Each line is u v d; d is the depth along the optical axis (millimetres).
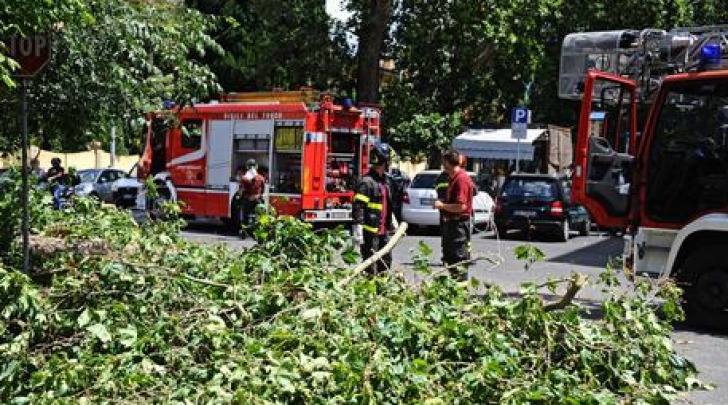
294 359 4668
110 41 9273
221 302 5770
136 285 6219
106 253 8312
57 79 9422
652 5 35719
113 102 9719
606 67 11844
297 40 31766
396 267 7129
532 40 32375
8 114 9984
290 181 20312
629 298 5832
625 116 11672
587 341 5379
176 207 9594
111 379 4652
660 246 10555
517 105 37781
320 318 5285
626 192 10984
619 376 5219
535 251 6828
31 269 8219
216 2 36344
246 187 19562
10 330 5570
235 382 4492
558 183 21875
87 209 10594
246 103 21438
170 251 7707
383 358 4715
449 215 10219
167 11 10016
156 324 5293
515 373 4848
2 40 7070
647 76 11492
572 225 22656
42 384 4617
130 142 11055
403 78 34156
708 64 10430
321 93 20469
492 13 30141
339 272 6742
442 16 31031
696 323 10109
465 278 7633
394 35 32656
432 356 5055
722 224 9797
